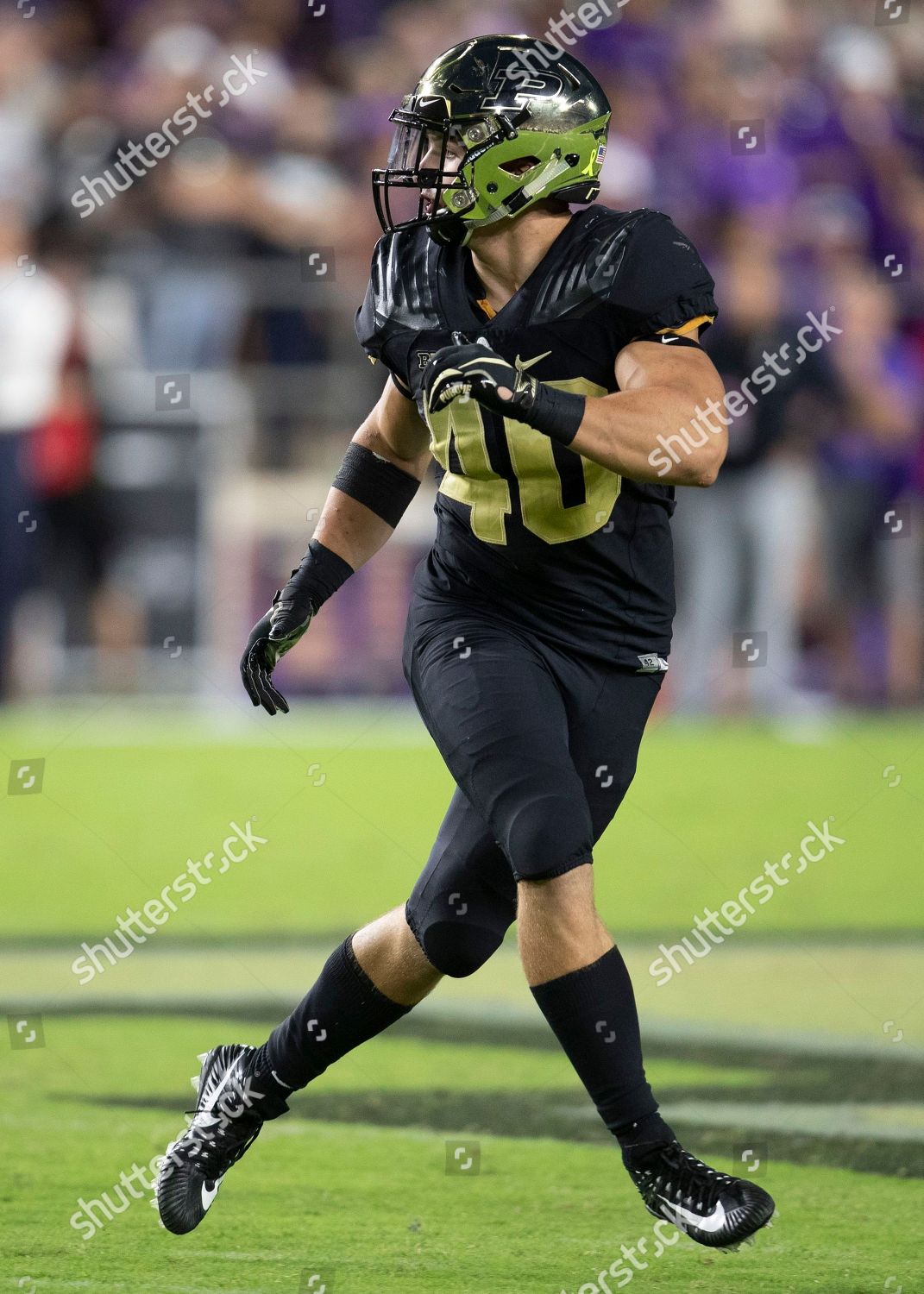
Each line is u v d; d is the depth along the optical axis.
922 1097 12.88
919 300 33.34
